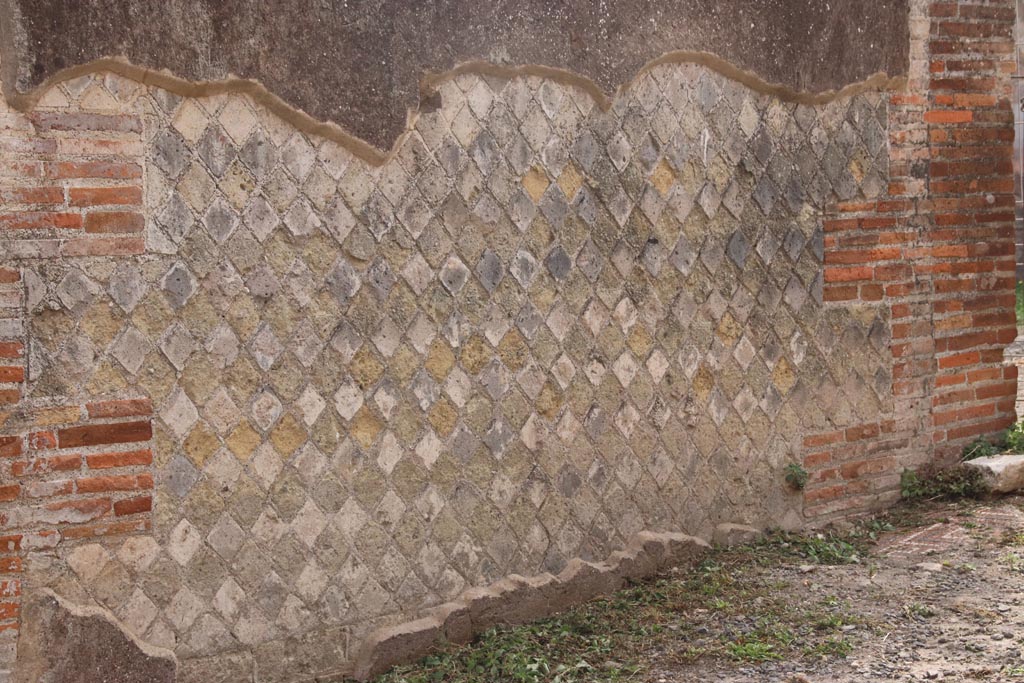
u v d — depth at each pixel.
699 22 5.33
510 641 4.69
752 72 5.52
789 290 5.79
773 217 5.70
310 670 4.40
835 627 4.77
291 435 4.32
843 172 5.93
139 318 3.99
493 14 4.70
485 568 4.83
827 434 5.98
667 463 5.41
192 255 4.08
